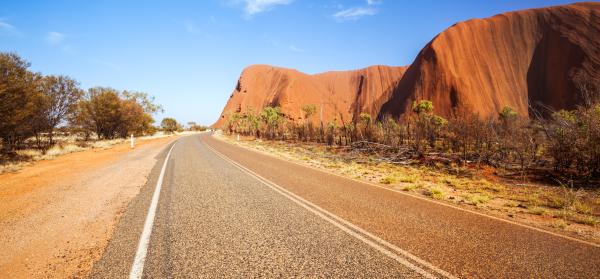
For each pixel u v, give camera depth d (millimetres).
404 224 4852
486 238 4297
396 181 9336
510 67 116312
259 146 27688
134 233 4172
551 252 3838
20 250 3584
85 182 8125
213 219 4883
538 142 12633
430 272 3172
